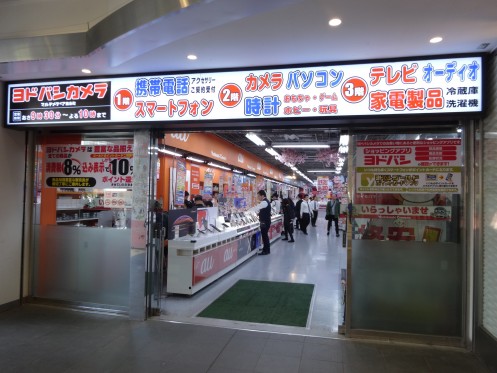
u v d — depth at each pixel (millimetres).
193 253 5090
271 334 3717
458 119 3336
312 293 5332
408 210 3615
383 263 3654
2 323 3965
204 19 2453
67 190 4535
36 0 3594
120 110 3934
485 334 3119
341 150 7930
